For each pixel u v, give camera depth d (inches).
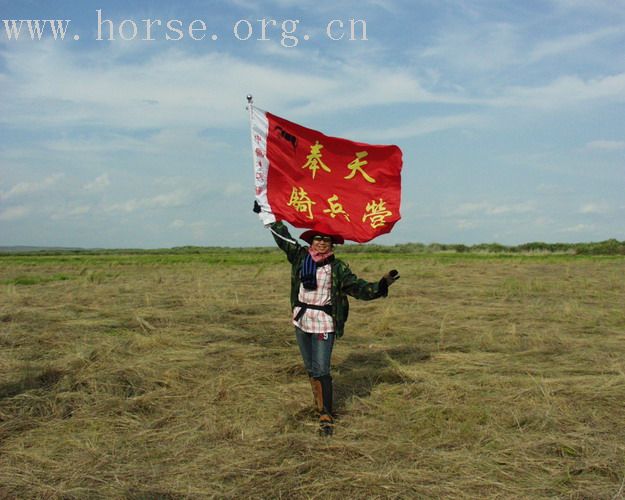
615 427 181.8
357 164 219.0
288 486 144.4
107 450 167.0
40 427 186.4
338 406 207.9
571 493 140.4
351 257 1467.8
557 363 263.4
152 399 212.2
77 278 743.1
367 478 147.4
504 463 157.4
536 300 486.0
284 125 220.4
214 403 208.1
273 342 313.3
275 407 203.8
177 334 331.3
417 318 389.7
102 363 259.3
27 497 139.9
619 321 372.2
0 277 780.0
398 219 216.4
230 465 156.2
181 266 1042.1
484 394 215.0
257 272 779.4
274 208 217.9
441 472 152.1
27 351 289.3
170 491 142.3
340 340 324.2
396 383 234.7
